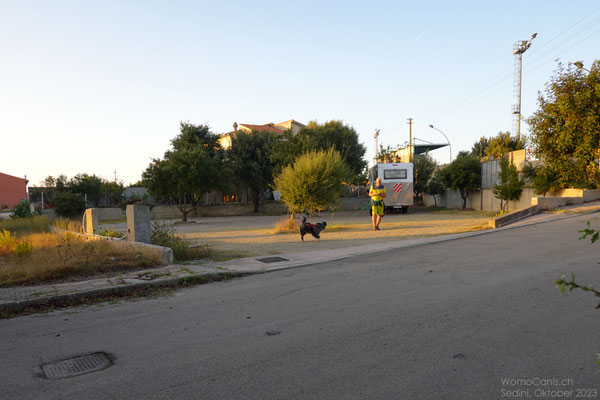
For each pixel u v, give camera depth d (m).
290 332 4.36
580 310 4.64
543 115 18.86
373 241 12.77
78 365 3.65
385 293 5.88
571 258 7.74
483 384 3.04
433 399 2.85
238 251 11.17
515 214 16.03
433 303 5.23
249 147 37.12
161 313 5.31
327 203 18.30
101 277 7.25
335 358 3.62
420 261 8.52
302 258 9.61
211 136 37.50
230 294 6.28
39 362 3.74
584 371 3.19
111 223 29.84
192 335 4.38
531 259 7.91
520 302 5.06
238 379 3.27
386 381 3.14
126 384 3.23
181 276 7.28
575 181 18.56
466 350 3.68
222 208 36.84
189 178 26.16
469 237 12.41
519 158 26.64
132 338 4.34
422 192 43.16
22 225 18.23
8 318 5.25
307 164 18.11
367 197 42.19
